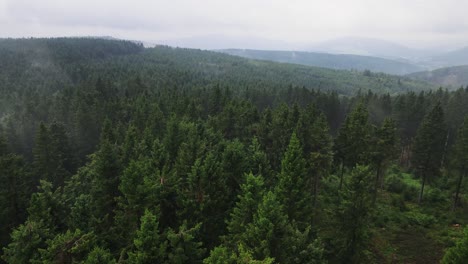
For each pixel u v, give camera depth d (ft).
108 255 71.36
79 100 281.74
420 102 279.69
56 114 278.26
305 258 72.95
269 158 171.32
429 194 184.75
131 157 143.95
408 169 243.40
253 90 428.15
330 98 340.39
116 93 387.34
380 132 154.81
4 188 114.83
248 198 84.74
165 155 134.31
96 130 233.96
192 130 172.24
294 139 104.78
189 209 101.45
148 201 93.04
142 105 263.08
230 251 79.87
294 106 200.03
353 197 98.07
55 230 96.37
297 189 97.04
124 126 226.79
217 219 104.22
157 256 74.43
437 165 175.83
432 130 168.35
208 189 102.94
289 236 76.13
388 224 150.71
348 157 158.71
